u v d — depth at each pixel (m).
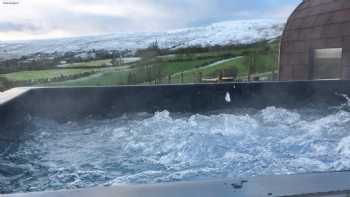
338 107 4.93
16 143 2.88
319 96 5.11
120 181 1.96
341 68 6.96
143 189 0.92
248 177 1.02
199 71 11.55
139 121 3.90
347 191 0.92
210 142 2.89
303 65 7.95
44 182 1.95
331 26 7.20
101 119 4.07
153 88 4.42
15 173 2.11
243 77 11.19
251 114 4.35
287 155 2.49
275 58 12.16
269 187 0.94
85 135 3.23
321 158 2.40
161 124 3.71
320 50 7.56
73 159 2.43
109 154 2.57
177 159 2.44
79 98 4.04
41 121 3.70
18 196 0.86
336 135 3.14
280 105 4.93
